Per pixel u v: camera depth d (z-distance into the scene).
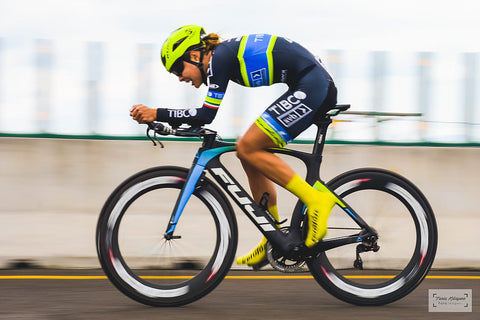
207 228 5.26
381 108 6.82
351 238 4.40
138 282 4.30
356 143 6.60
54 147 6.31
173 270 5.23
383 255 4.76
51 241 5.97
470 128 6.68
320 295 4.80
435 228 4.50
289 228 4.37
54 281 5.16
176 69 4.41
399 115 6.62
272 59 4.25
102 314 4.11
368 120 6.62
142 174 4.32
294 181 4.27
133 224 5.28
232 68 4.25
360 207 4.70
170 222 4.34
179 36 4.33
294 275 5.57
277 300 4.61
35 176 6.22
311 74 4.27
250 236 6.07
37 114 6.48
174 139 6.55
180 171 4.37
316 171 4.39
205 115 4.23
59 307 4.29
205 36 4.38
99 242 4.25
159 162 6.50
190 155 6.53
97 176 6.34
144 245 5.26
